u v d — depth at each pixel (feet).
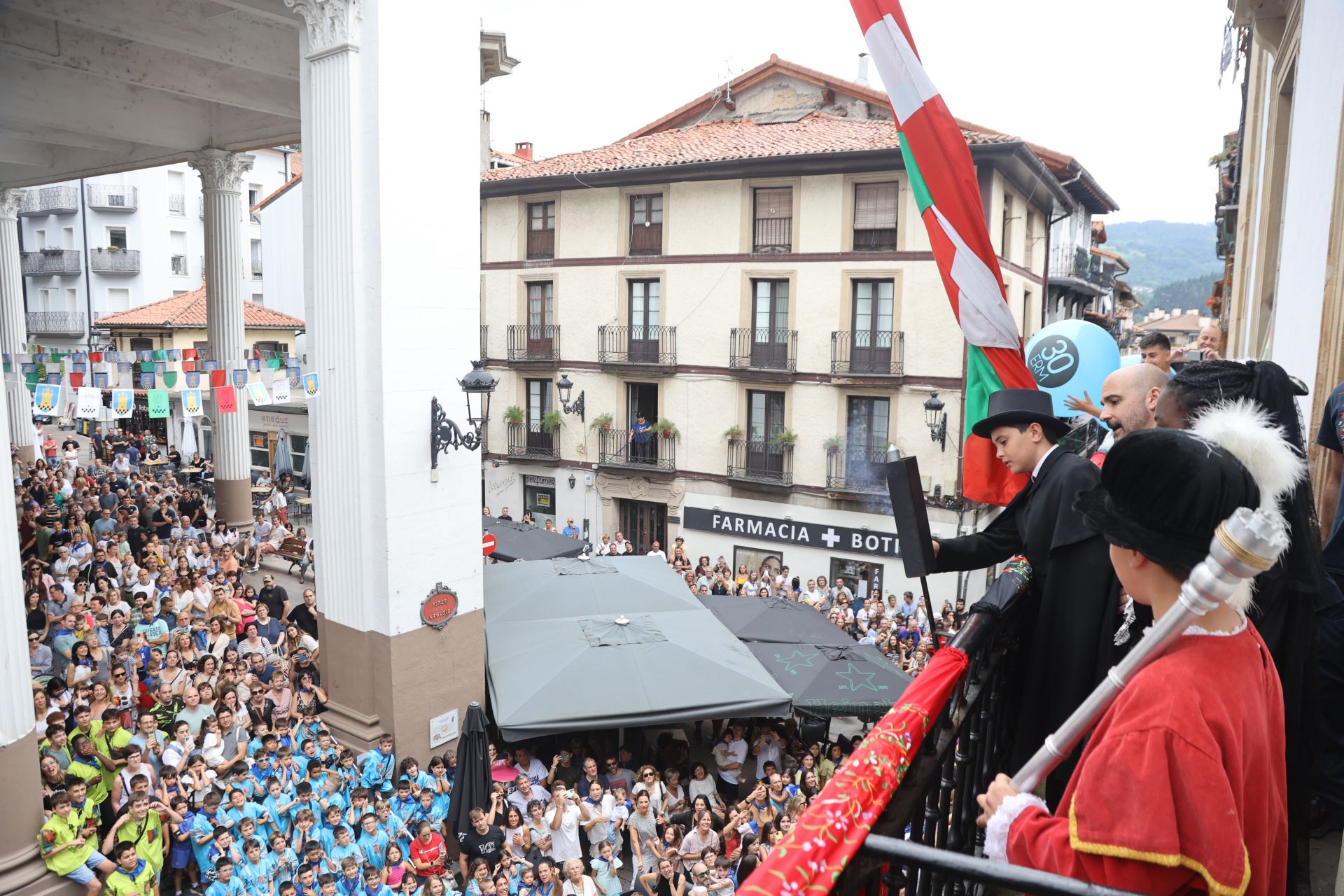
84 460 106.63
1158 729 4.58
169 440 114.62
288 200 139.13
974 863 4.86
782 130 85.61
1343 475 10.90
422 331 39.58
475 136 41.32
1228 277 56.80
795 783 39.78
